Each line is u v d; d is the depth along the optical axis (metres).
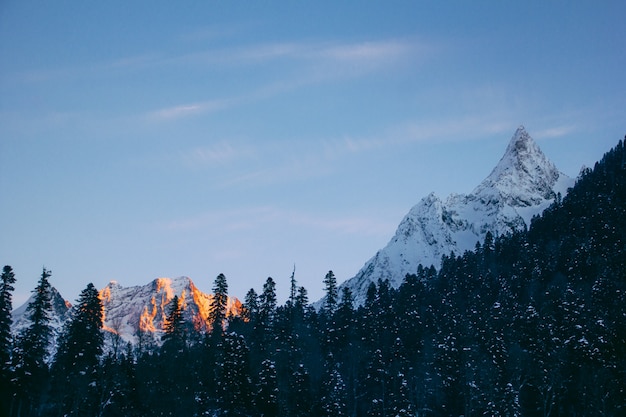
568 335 123.81
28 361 93.94
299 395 107.31
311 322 153.00
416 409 116.94
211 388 112.25
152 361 120.50
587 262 160.00
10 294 94.56
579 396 110.31
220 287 134.12
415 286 182.12
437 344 126.81
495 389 109.88
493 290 167.12
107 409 101.38
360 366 130.88
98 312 108.06
